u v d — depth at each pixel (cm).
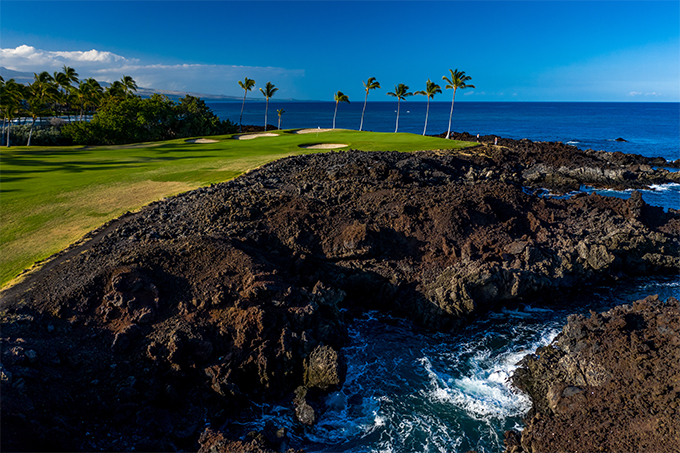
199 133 9844
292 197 3078
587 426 1402
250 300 1900
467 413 1659
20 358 1425
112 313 1770
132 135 8325
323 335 1933
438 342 2122
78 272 1992
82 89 10494
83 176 4044
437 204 3012
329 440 1541
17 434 1191
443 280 2338
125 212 2894
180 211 2883
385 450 1498
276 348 1788
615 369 1599
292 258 2472
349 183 3562
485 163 5484
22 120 12088
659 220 3316
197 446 1446
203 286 1948
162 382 1589
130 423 1436
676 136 12062
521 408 1673
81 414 1406
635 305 1912
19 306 1725
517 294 2372
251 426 1583
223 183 3556
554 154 6319
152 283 1898
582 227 3095
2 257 2198
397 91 9050
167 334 1712
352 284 2467
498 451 1488
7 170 4341
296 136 7662
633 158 6744
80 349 1600
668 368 1493
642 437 1284
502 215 3136
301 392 1716
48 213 2889
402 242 2742
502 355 2011
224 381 1619
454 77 8456
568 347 1817
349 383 1814
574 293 2573
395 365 1944
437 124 17850
